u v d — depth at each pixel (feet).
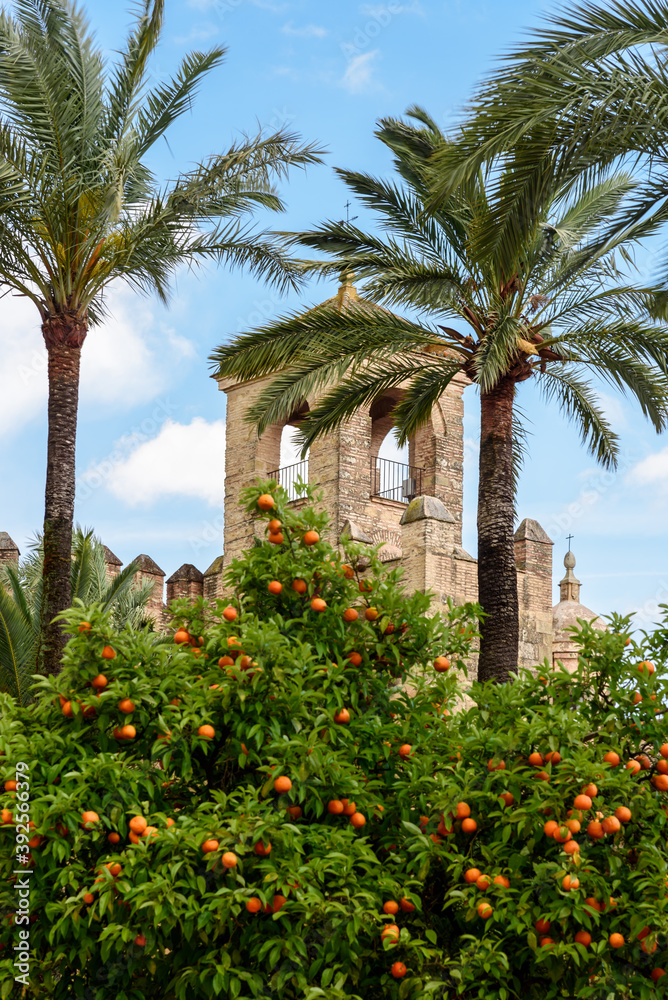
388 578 32.60
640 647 30.40
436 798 28.32
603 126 41.73
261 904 25.71
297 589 31.48
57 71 57.41
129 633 29.55
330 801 28.53
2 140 57.47
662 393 62.18
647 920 25.61
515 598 61.52
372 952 27.32
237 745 28.89
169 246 64.69
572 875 25.70
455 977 26.43
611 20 40.70
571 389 70.64
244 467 110.73
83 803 27.09
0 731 27.99
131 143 61.82
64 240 60.03
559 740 27.48
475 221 58.65
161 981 27.99
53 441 60.08
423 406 69.77
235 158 60.59
